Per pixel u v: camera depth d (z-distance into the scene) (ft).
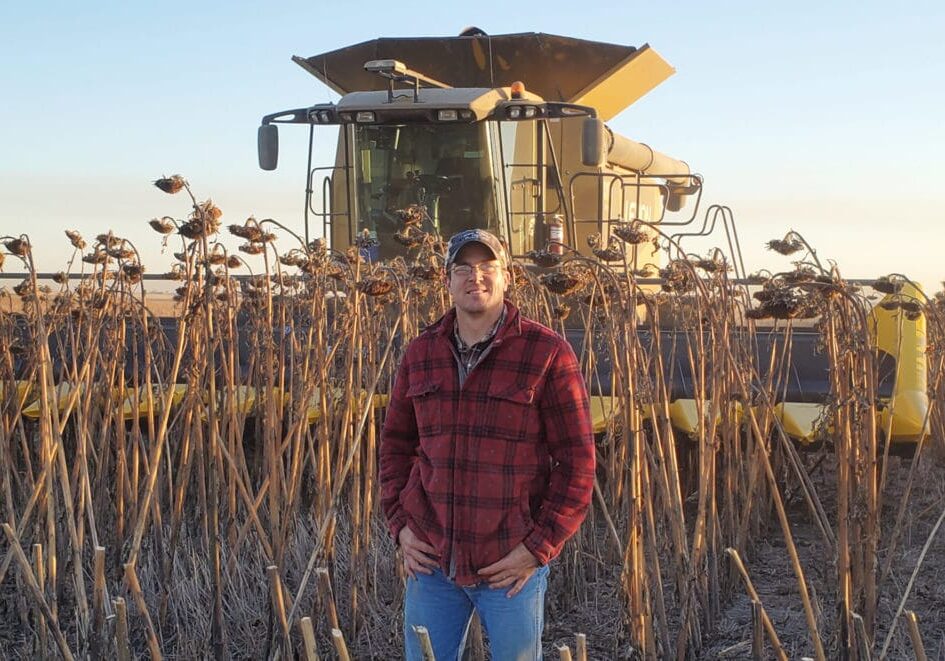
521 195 32.76
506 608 10.87
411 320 18.15
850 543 15.16
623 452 16.06
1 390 19.89
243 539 16.71
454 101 31.32
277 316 20.16
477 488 10.76
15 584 18.15
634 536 15.11
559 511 10.83
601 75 37.96
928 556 21.08
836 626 14.87
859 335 14.49
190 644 16.44
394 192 32.86
